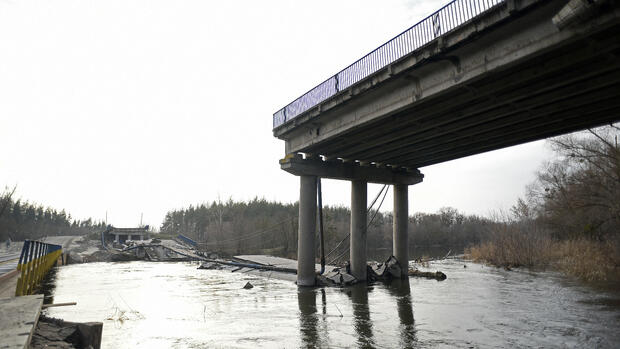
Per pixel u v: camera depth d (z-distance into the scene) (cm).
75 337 831
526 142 2195
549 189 4100
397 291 2167
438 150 2355
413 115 1705
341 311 1636
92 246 8844
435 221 12800
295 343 1163
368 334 1264
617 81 1261
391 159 2644
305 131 2350
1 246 7631
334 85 1953
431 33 1384
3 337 600
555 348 1092
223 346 1127
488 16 1182
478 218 12356
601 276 2402
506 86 1341
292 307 1739
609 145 2956
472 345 1134
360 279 2550
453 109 1636
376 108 1756
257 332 1291
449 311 1606
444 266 3769
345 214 12012
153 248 6406
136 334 1262
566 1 1034
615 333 1210
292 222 7369
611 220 3241
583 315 1462
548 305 1670
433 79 1466
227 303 1873
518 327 1323
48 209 16525
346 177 2572
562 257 3372
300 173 2431
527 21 1141
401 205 2891
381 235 10119
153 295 2180
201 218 12606
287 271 3153
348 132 2003
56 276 3331
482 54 1277
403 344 1152
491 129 1855
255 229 8231
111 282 2880
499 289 2167
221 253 6178
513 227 3969
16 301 920
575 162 3481
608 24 955
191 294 2212
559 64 1194
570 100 1517
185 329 1332
